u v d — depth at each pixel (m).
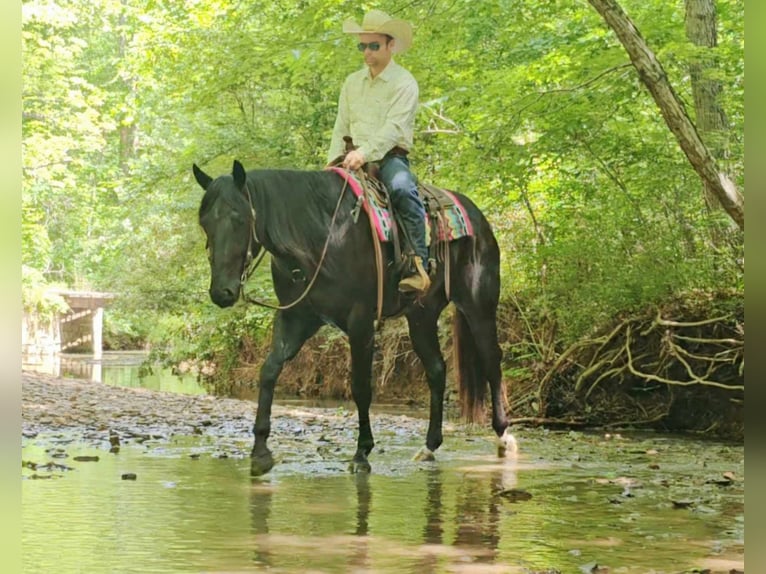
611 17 7.54
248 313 17.53
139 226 19.30
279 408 12.09
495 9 11.49
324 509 5.26
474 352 8.26
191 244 17.48
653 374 10.91
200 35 13.94
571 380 11.66
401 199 7.03
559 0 11.32
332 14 11.70
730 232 10.60
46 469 6.41
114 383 17.75
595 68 10.39
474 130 11.37
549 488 6.18
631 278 10.75
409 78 7.20
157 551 4.16
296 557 4.09
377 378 15.35
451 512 5.25
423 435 9.47
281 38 11.93
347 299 6.79
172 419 10.14
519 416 11.62
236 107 16.41
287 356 6.73
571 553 4.25
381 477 6.56
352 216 6.79
